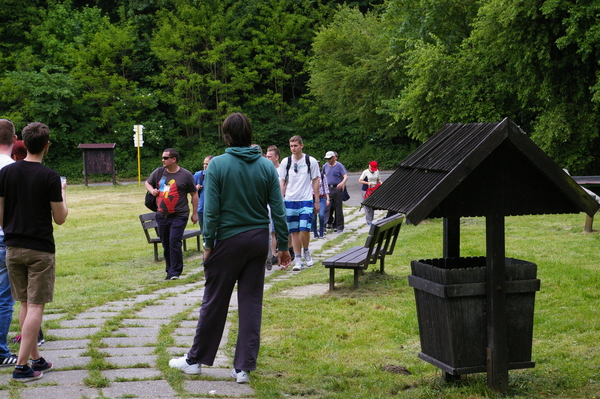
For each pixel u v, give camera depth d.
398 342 5.60
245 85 43.31
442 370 4.43
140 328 6.17
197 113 42.50
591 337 5.50
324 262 7.77
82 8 48.03
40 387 4.28
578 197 4.02
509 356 4.20
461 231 13.04
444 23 23.14
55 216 4.62
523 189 4.10
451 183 3.83
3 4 43.28
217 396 4.14
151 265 11.00
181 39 43.03
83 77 41.00
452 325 4.08
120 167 41.44
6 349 4.91
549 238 11.70
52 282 4.62
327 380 4.56
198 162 42.16
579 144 17.42
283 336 5.82
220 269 4.45
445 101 20.03
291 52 44.03
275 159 10.09
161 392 4.18
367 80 31.56
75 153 41.41
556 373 4.59
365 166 43.91
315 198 10.18
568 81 17.36
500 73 19.69
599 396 4.14
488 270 4.10
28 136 4.58
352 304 7.14
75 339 5.71
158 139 41.56
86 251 12.77
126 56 42.81
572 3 15.65
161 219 9.55
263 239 4.50
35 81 39.62
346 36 34.16
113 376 4.54
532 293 4.21
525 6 16.05
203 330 4.52
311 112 44.12
